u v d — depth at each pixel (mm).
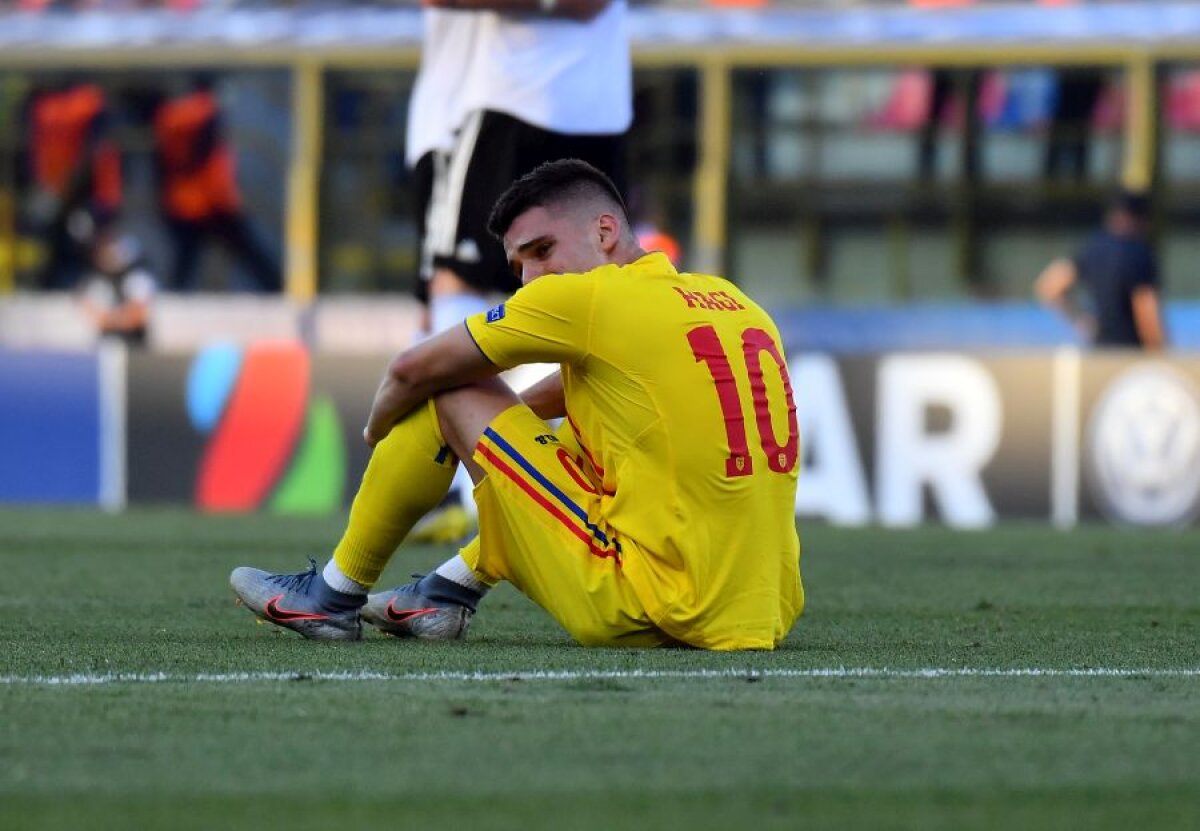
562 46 23109
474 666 13242
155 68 60812
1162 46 56906
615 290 14047
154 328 60000
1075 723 10969
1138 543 30531
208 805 8812
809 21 58469
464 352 14094
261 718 10969
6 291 61438
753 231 58750
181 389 40281
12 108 61531
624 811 8734
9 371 40844
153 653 14133
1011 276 58188
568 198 14375
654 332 13961
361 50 59750
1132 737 10547
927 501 37719
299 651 14250
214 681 12492
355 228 59969
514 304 14055
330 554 26156
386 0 60469
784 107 58500
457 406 14305
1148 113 57094
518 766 9680
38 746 10156
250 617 17266
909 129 58281
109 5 61500
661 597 14055
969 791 9180
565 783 9297
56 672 12992
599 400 14125
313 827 8414
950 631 16750
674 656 13828
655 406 13922
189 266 61188
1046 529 34750
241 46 60281
